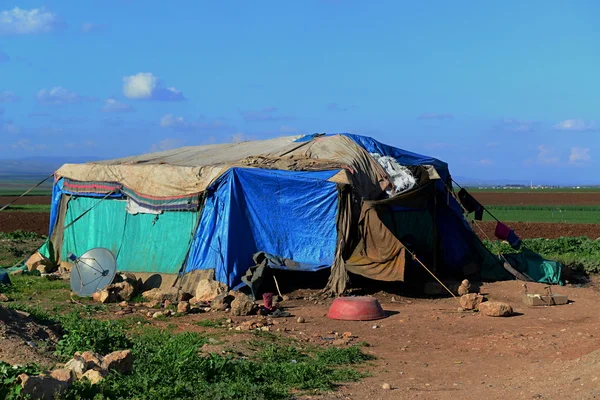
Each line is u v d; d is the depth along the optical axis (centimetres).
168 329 1362
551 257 2552
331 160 1989
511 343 1243
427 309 1675
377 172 1998
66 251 2227
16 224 4531
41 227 4356
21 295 1770
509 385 928
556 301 1711
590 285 2100
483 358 1161
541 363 1065
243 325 1408
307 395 911
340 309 1522
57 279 2089
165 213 1977
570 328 1388
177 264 1906
